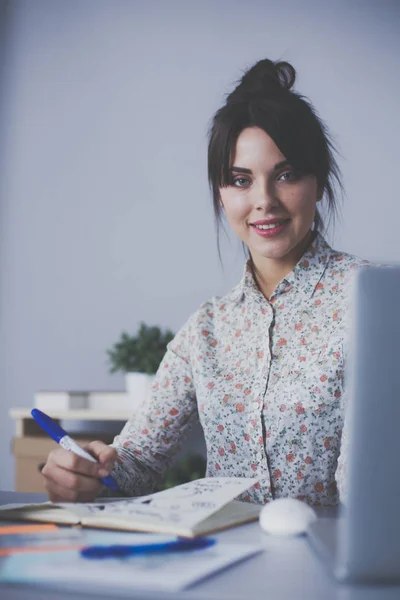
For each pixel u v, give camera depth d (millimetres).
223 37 2756
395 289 557
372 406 557
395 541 550
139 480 1135
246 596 520
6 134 2990
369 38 2572
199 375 1205
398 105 2541
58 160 2926
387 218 2525
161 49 2832
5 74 3002
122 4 2885
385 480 552
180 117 2797
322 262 1194
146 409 1242
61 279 2887
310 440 1102
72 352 2854
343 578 554
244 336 1206
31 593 535
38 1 2984
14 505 850
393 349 557
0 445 2893
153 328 2445
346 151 2564
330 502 1108
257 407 1130
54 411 2352
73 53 2938
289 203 1136
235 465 1160
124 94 2867
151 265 2789
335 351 1106
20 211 2953
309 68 2619
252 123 1126
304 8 2643
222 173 1161
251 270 1249
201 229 2740
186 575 562
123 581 550
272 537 728
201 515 744
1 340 2934
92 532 736
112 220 2846
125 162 2848
